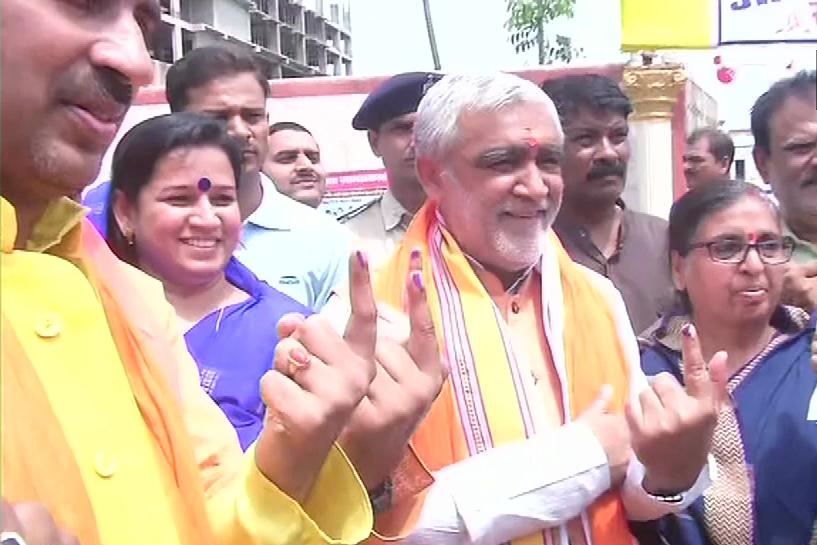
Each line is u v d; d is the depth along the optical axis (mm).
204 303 2270
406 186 3355
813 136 2305
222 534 1200
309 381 1164
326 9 35625
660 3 2896
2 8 994
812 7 3369
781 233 2172
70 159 1050
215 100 3051
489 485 1677
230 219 2291
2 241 1051
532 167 1879
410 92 3293
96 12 1052
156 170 2232
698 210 2193
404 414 1321
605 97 2900
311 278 3016
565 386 1897
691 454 1726
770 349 2141
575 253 2844
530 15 5484
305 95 5777
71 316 1106
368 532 1216
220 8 28750
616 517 1850
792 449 2002
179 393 1263
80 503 985
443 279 1907
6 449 931
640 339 2311
